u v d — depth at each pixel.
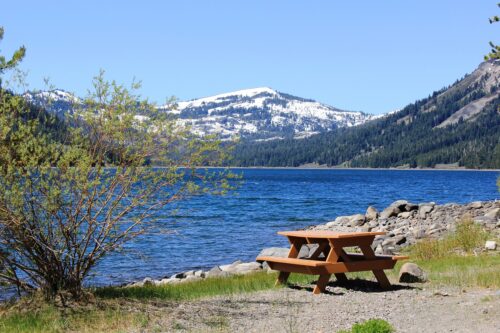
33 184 9.05
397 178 173.88
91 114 9.38
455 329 7.92
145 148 9.58
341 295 11.02
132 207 9.75
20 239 9.32
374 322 7.64
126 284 17.00
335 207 55.69
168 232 10.84
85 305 9.89
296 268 11.60
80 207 9.49
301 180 152.00
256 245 27.94
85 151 9.25
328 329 8.27
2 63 9.02
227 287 12.31
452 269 13.93
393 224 30.77
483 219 25.55
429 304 9.77
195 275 18.30
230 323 8.80
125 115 9.38
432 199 68.56
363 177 186.12
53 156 9.20
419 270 12.60
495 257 15.98
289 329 8.31
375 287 11.92
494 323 8.07
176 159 9.76
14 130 9.04
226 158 9.94
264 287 12.16
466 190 93.31
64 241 9.84
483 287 11.21
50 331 8.39
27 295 10.16
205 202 61.97
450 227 24.77
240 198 70.31
